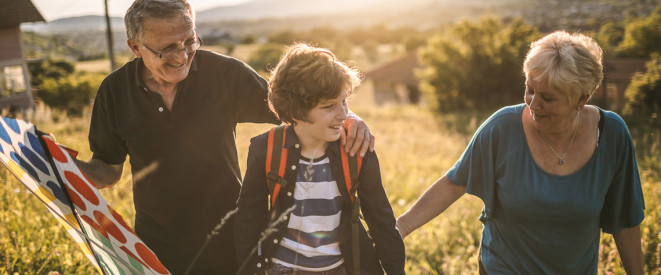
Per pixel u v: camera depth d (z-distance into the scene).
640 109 19.84
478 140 2.29
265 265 2.14
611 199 2.21
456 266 3.89
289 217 2.10
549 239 2.18
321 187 2.09
